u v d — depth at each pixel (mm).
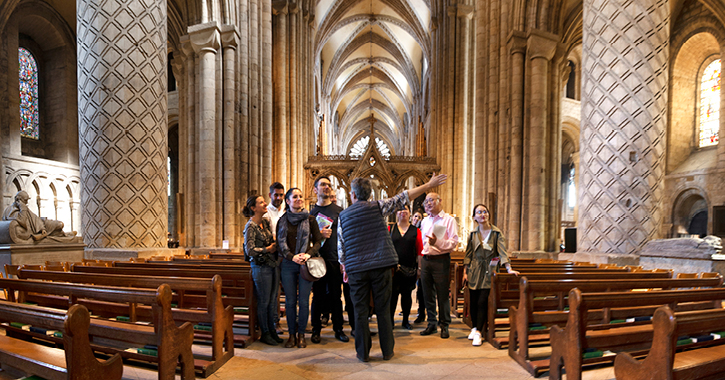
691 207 16359
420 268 5234
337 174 23031
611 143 6988
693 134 16750
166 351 2955
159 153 7402
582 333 2949
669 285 4320
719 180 14734
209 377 3449
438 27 25031
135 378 3295
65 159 18812
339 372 3590
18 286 3781
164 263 5719
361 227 3820
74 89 19266
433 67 26125
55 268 5305
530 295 3756
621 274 4875
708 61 16125
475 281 4703
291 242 4352
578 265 6305
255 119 14164
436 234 4609
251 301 4590
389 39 38938
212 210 12164
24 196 7094
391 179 22547
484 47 14781
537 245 11805
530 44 11914
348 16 34125
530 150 12031
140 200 7047
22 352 3000
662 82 6762
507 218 12609
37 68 18922
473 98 22391
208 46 12289
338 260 4312
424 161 23453
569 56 21703
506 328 5242
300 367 3713
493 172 13688
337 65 40750
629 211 6766
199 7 12586
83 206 7055
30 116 18547
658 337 2367
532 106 12023
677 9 16000
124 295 3064
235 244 12648
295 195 4363
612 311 3361
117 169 6855
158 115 7395
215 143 12352
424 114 34531
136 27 7043
